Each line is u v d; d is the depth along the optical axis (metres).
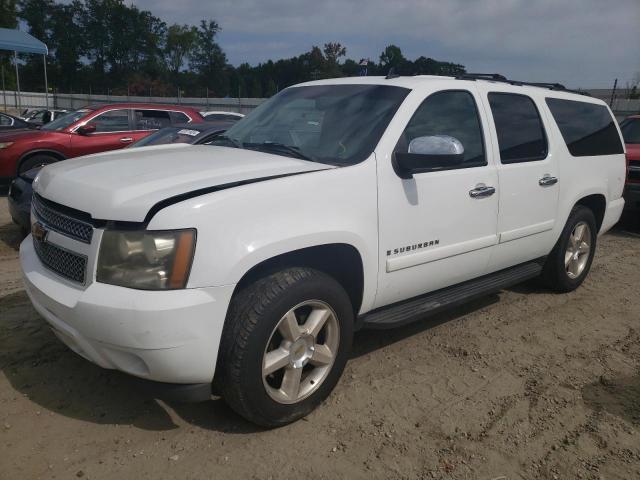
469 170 3.78
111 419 2.99
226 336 2.67
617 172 5.52
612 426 3.13
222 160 3.15
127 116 10.21
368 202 3.14
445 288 3.98
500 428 3.08
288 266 2.95
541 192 4.44
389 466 2.72
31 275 2.94
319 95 3.96
